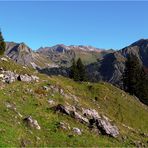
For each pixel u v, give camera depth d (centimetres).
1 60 7631
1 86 5878
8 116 4516
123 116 8206
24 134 4156
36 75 7744
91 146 4531
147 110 9444
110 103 8562
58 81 8350
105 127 5206
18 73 7106
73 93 7762
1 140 3681
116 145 4859
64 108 5394
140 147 5175
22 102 5400
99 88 9056
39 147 4009
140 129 8038
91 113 5806
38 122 4762
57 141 4384
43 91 6366
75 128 4884
